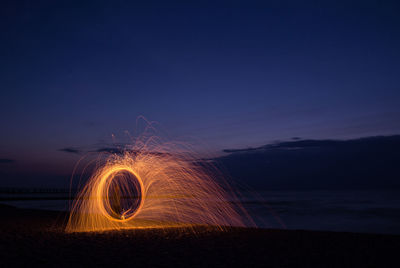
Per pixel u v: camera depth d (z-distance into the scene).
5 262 6.69
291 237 10.74
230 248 8.73
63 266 6.49
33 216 17.83
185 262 7.02
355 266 6.93
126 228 12.82
